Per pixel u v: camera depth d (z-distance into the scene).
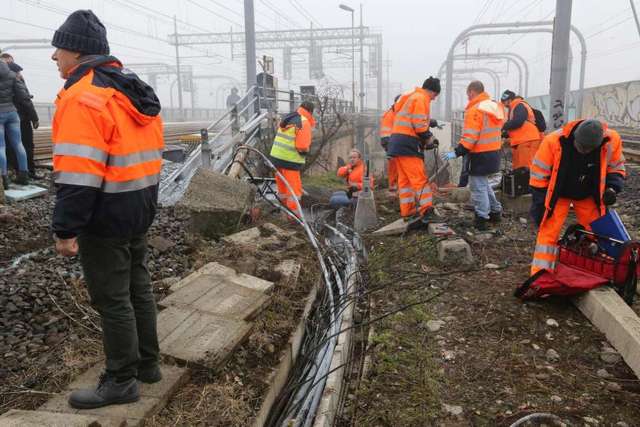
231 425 2.69
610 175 4.18
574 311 4.14
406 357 3.59
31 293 3.98
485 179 6.34
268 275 4.65
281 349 3.59
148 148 2.45
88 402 2.50
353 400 3.25
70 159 2.08
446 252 5.31
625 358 3.41
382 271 5.27
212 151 8.59
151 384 2.78
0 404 2.74
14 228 5.45
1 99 6.41
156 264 4.91
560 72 11.66
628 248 3.94
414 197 6.73
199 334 3.34
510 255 5.55
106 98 2.16
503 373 3.36
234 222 5.98
